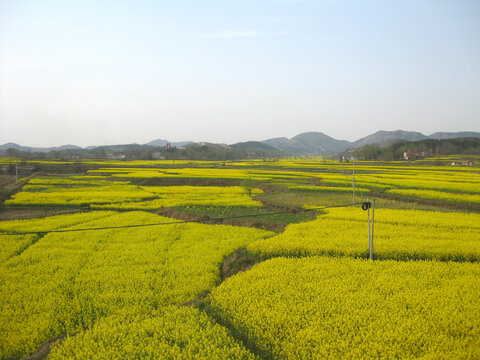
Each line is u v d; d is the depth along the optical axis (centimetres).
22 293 1511
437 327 1101
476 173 6744
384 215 2925
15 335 1210
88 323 1295
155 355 1023
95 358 1017
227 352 1024
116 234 2462
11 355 1135
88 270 1766
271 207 3647
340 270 1625
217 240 2322
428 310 1205
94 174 7456
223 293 1418
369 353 980
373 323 1131
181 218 3216
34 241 2350
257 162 13138
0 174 7225
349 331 1119
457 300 1258
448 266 1656
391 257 1859
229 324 1242
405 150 14250
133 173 7400
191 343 1066
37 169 7900
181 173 7350
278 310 1265
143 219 2970
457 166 9094
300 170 8588
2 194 4319
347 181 5294
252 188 5338
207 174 7081
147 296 1481
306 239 2153
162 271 1736
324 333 1088
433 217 2825
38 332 1236
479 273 1559
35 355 1098
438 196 3844
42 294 1499
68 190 5003
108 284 1594
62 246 2178
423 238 2183
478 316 1137
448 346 991
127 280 1636
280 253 1967
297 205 3662
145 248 2144
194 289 1546
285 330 1143
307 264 1723
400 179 5538
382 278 1499
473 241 2053
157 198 4341
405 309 1216
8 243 2220
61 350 1079
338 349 1022
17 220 2931
